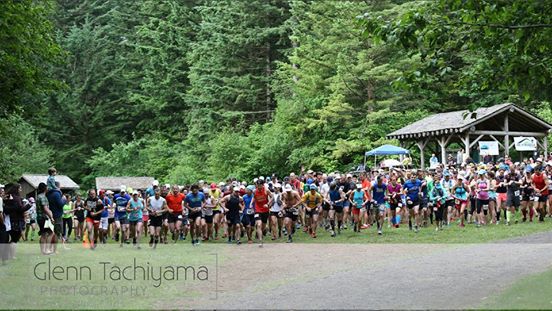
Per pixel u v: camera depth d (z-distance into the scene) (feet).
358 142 116.57
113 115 177.47
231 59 152.76
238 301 34.58
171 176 142.00
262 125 145.07
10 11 66.39
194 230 65.46
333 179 76.48
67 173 169.58
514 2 35.63
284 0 150.00
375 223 78.23
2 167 127.03
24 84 72.95
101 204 64.18
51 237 55.11
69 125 169.37
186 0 179.73
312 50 132.16
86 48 171.22
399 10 122.42
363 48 128.98
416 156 121.29
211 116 150.61
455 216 77.15
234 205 65.46
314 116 128.16
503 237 60.44
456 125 97.71
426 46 37.81
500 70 39.24
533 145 99.09
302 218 75.41
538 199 70.28
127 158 161.17
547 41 37.04
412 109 128.88
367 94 126.82
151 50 167.53
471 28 37.78
